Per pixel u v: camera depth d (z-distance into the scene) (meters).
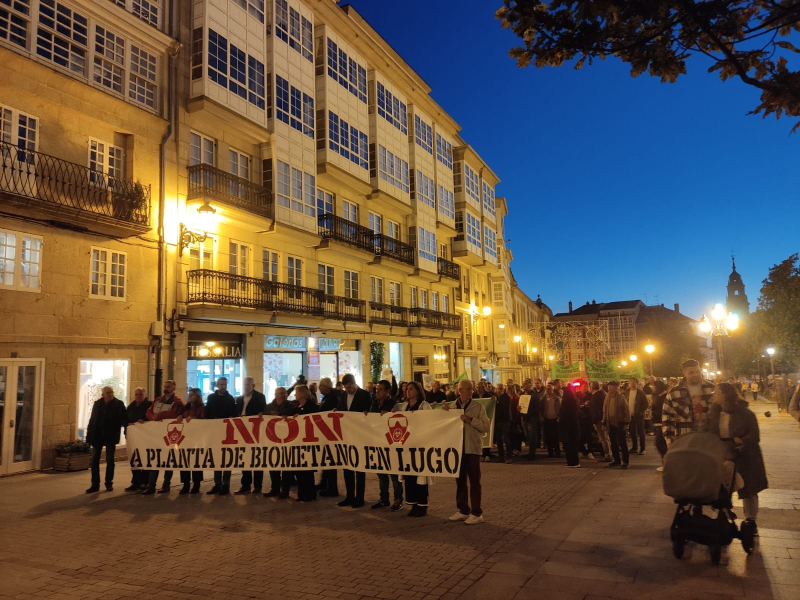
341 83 24.91
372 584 5.25
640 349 82.69
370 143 27.45
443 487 10.34
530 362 59.50
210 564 6.01
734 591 4.74
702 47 4.73
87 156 14.45
